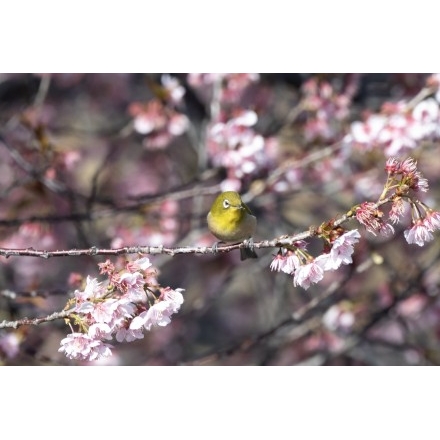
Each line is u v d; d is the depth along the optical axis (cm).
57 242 996
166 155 1204
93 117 1316
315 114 910
